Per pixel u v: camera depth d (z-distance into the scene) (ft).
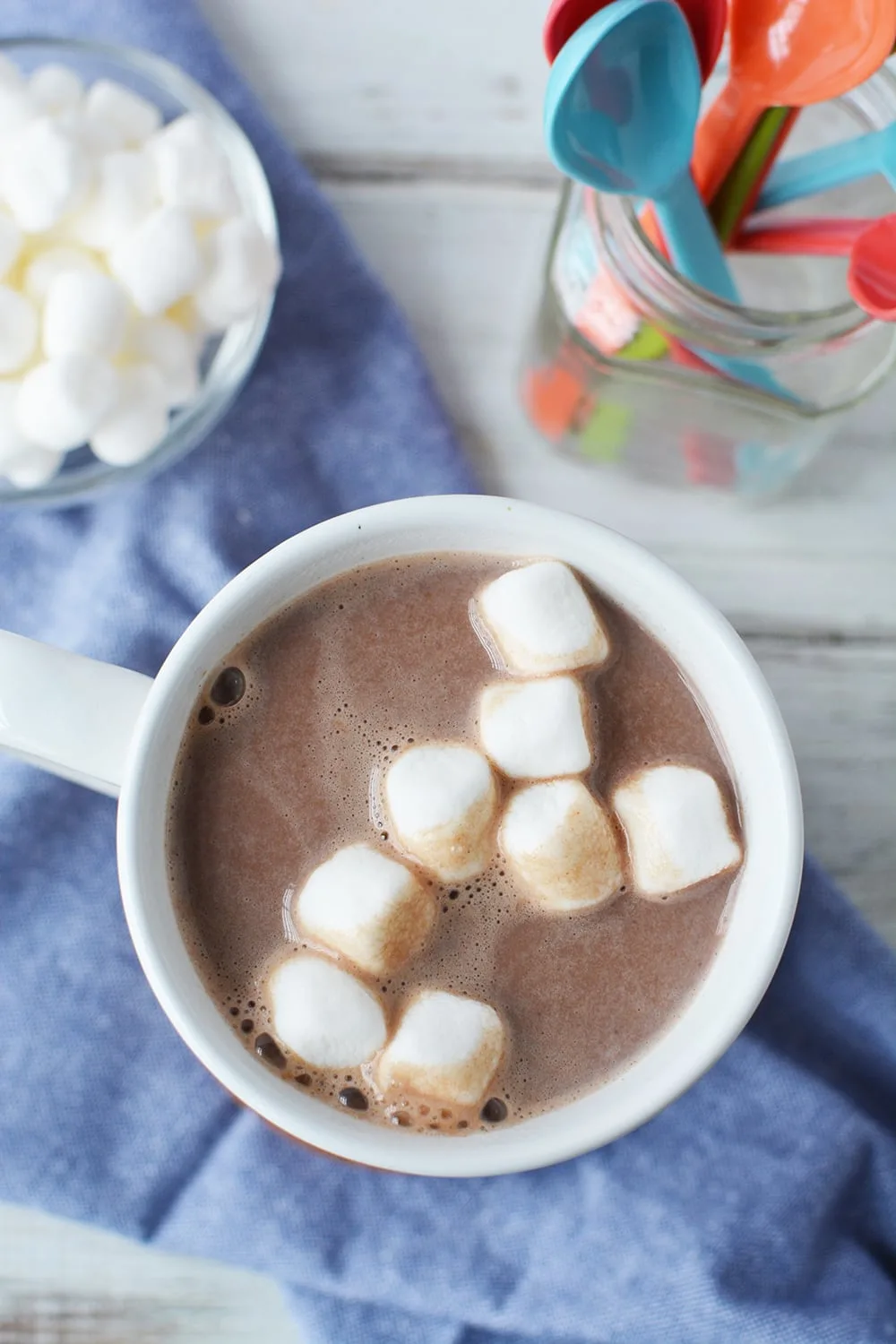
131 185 1.06
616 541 0.93
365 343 1.14
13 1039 1.11
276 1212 1.10
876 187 1.05
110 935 1.11
